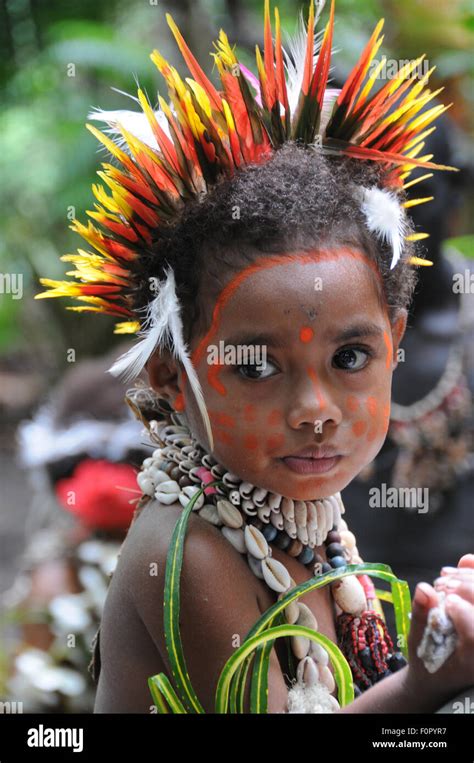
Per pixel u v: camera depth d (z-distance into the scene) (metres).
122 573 1.71
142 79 5.89
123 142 1.87
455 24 3.72
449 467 2.82
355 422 1.61
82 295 1.81
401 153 1.81
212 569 1.63
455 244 3.71
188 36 5.03
